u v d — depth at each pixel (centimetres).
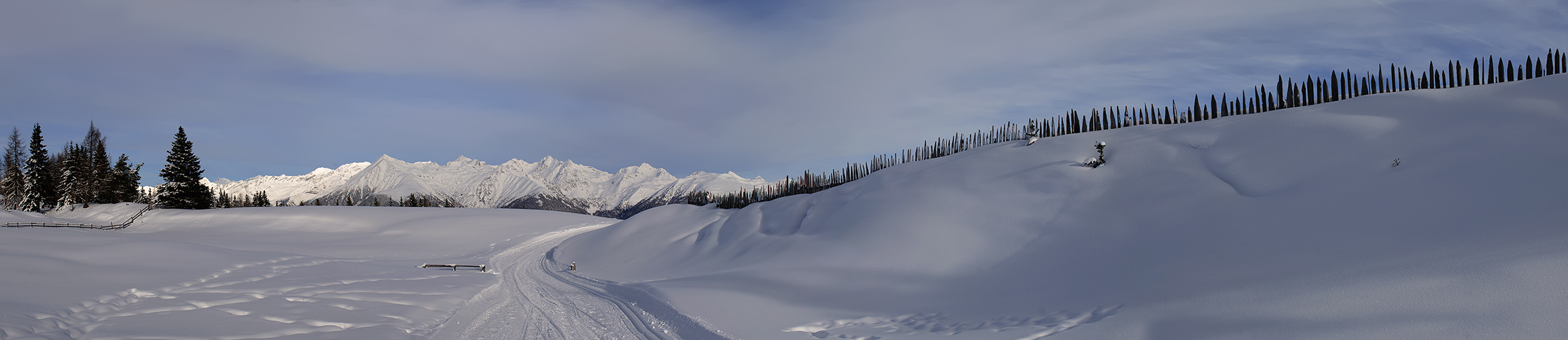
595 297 1625
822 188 2691
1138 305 978
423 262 3128
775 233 2114
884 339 950
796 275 1541
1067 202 1582
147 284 1622
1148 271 1138
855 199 2038
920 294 1284
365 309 1366
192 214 5538
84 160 6819
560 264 2745
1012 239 1493
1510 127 1221
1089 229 1420
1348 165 1302
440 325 1273
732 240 2194
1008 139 2258
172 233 4972
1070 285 1177
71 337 1062
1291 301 834
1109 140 1875
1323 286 866
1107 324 905
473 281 2053
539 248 3734
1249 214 1248
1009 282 1266
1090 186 1620
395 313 1335
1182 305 924
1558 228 843
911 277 1412
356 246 4119
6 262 1588
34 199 6450
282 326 1161
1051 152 1892
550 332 1182
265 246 3856
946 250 1521
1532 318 636
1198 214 1323
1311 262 980
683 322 1140
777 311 1198
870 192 2027
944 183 1877
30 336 1027
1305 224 1131
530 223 5044
